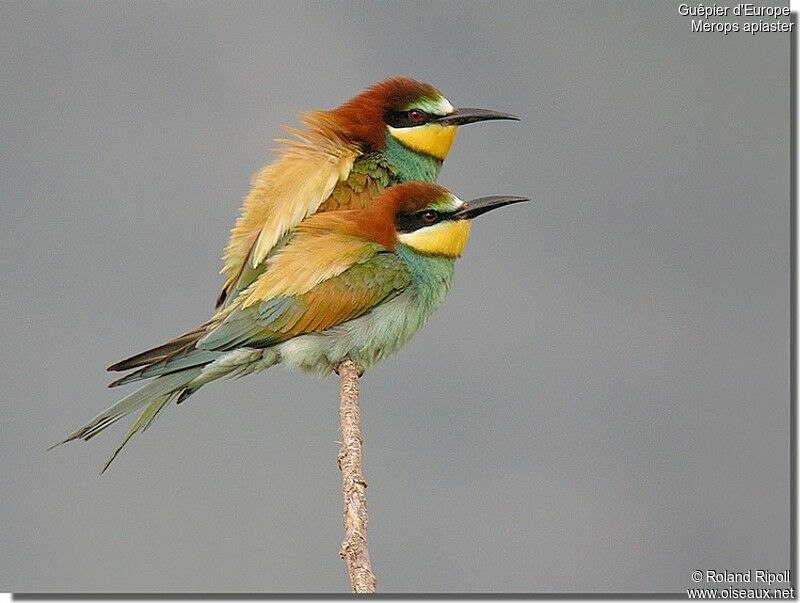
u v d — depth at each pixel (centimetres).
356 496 752
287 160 999
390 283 932
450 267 965
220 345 921
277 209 967
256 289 931
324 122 1024
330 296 923
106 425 889
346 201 998
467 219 959
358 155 1013
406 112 1041
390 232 946
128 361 905
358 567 711
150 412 912
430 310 962
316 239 940
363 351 941
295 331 925
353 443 791
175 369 911
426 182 966
